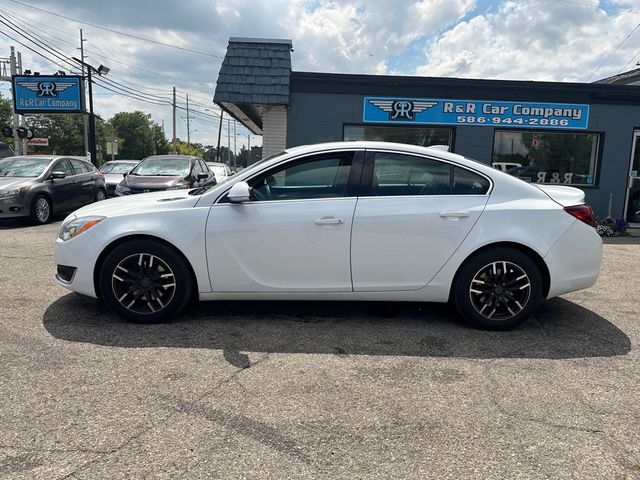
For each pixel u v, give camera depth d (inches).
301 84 404.5
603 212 424.2
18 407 105.7
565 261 157.5
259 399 111.9
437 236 154.3
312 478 85.4
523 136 418.0
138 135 3961.6
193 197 158.6
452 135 413.4
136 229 152.6
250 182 156.5
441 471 87.9
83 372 123.1
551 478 86.4
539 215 156.0
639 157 418.0
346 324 162.7
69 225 160.1
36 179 398.3
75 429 98.1
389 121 408.5
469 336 154.2
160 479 84.0
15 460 88.0
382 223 153.3
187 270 156.1
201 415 104.5
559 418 106.3
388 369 129.3
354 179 156.6
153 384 117.7
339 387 118.5
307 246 153.6
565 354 141.3
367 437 98.0
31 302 177.6
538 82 402.0
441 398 114.3
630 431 101.7
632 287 219.0
